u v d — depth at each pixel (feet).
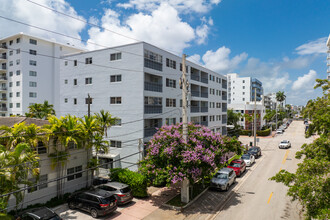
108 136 89.30
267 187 68.13
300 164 36.83
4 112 148.77
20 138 46.24
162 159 54.19
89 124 59.98
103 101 91.66
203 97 132.05
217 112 154.40
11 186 38.11
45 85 150.10
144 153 82.02
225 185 63.77
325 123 45.16
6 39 146.00
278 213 50.16
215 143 59.41
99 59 92.68
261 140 179.42
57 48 155.33
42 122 62.80
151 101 88.79
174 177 50.47
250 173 84.12
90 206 47.80
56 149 55.11
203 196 61.11
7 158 38.34
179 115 106.83
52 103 153.79
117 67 88.17
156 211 51.34
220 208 53.47
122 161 85.35
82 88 97.40
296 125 316.81
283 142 143.23
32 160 42.01
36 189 52.44
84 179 64.59
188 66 116.37
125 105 86.22
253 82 320.91
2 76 148.77
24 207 49.80
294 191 32.42
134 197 59.72
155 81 96.37
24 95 139.64
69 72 101.30
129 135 84.94
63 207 52.37
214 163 55.11
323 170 32.71
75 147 62.54
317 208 29.37
